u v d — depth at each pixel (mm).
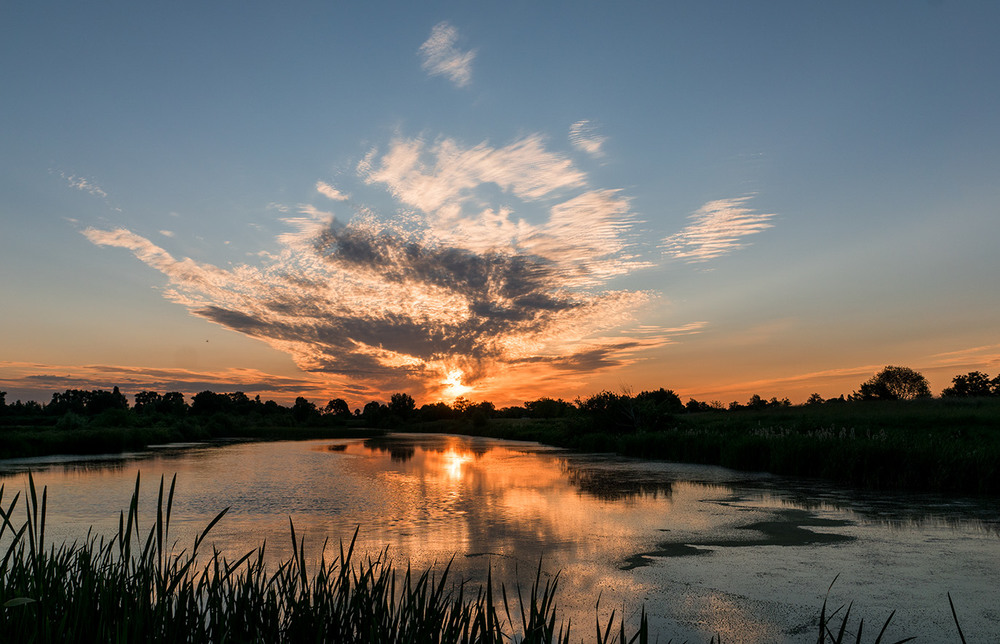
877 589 7281
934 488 15625
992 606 6664
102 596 2998
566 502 13898
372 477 19609
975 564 8305
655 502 13789
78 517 12086
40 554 2949
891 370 75438
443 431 77375
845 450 17781
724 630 6027
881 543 9547
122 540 2896
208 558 8242
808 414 34688
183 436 48188
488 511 12680
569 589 7258
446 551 9031
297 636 3221
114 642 2750
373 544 9516
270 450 35531
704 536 10125
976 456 15328
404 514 12375
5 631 2785
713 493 15211
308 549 9016
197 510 13039
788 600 6898
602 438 34062
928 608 6625
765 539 9883
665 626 6121
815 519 11562
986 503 13328
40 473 21031
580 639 5645
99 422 44094
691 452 25219
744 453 21531
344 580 3375
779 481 17656
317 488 16734
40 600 2793
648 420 35156
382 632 3025
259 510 12938
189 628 3139
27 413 72000
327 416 118125
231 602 3221
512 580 7504
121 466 23875
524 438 51781
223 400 92500
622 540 9836
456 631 3031
